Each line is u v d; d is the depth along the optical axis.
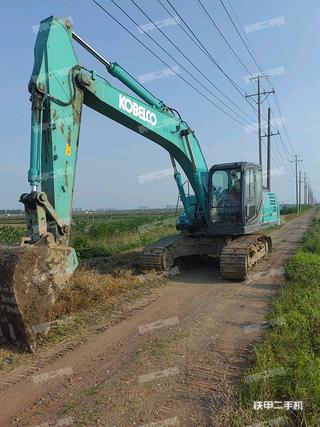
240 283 11.16
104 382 5.24
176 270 12.21
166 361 5.87
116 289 9.77
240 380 5.05
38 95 6.97
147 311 8.45
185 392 4.95
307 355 5.39
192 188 12.73
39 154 6.88
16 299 5.85
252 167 12.93
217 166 12.41
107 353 6.20
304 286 9.83
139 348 6.37
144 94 10.05
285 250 18.16
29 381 5.29
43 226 6.70
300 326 6.73
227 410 4.21
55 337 6.79
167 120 10.90
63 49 7.55
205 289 10.47
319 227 32.03
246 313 8.26
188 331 7.16
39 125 6.93
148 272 11.76
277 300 8.76
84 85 7.84
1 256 6.06
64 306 8.14
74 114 7.68
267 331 6.91
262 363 5.21
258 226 13.47
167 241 12.60
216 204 12.41
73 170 7.57
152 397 4.85
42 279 6.16
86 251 16.78
